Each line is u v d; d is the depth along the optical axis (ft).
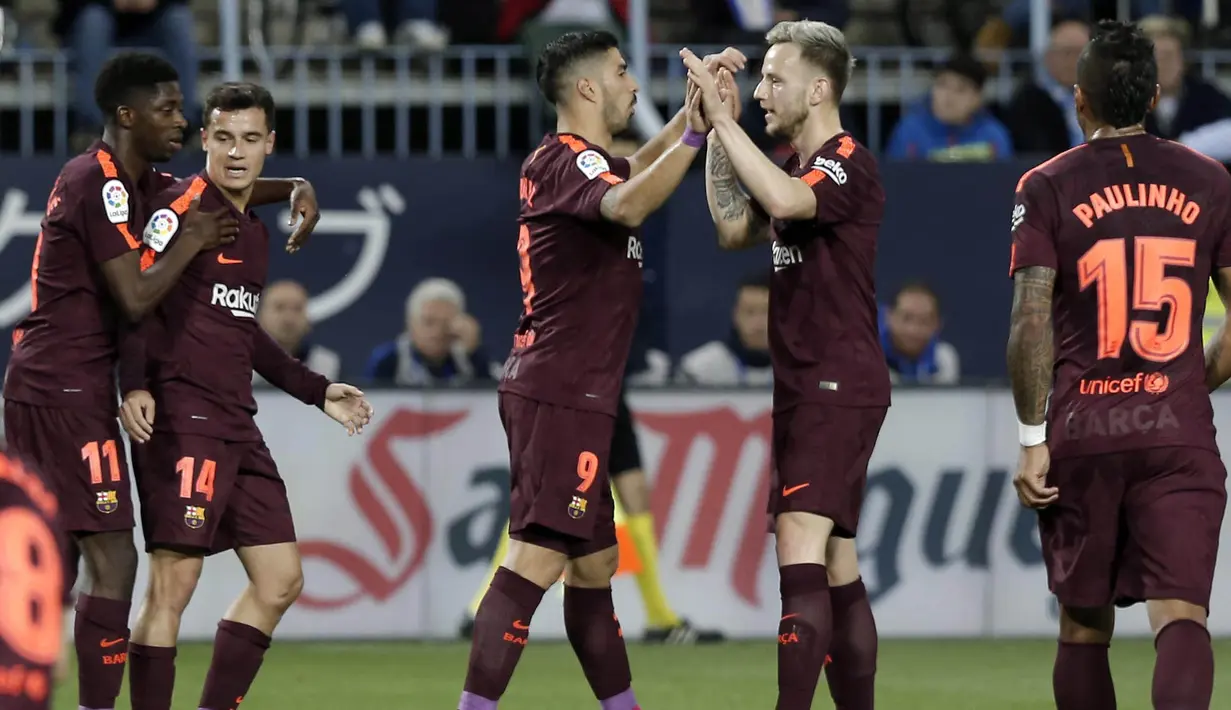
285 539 62.23
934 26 124.47
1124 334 53.57
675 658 88.89
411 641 94.63
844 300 58.44
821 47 59.57
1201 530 52.95
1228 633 96.58
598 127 61.26
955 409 96.37
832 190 57.36
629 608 94.68
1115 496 53.78
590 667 62.23
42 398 60.34
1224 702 75.61
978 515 96.58
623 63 61.41
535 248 59.88
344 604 94.53
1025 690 79.66
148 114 61.41
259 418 93.91
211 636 93.66
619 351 60.03
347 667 85.76
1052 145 111.04
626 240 59.93
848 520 58.70
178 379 60.29
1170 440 53.06
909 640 95.45
